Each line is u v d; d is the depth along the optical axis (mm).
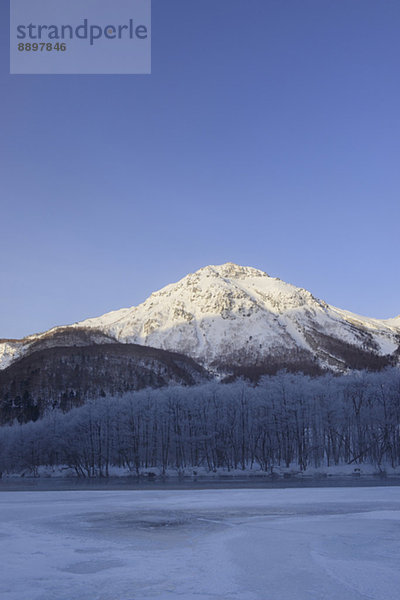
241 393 138250
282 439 137500
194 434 138625
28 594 19688
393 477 101688
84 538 32656
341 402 129000
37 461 154625
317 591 19406
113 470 140250
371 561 24500
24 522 40594
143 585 20719
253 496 59094
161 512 45625
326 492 62500
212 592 19547
